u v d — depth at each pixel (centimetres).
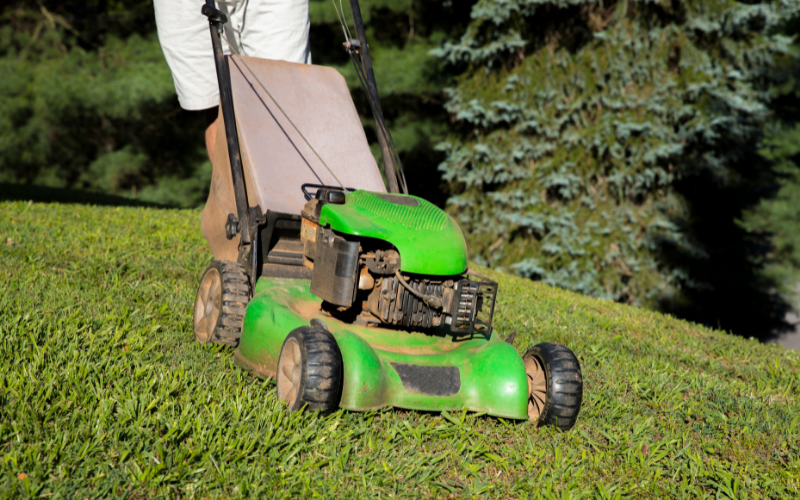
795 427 451
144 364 397
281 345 382
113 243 724
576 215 1416
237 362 416
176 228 870
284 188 480
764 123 1385
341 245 382
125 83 1739
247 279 444
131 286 573
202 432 317
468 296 391
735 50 1355
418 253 376
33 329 423
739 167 1459
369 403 354
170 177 2019
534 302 780
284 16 590
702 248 1395
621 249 1405
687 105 1338
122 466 293
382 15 1830
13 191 1145
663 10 1370
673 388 500
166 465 295
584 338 627
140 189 2078
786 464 388
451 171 1519
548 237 1412
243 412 346
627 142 1362
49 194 1170
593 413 424
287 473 300
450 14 1666
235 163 469
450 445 356
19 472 277
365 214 394
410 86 1677
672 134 1339
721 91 1334
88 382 362
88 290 545
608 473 350
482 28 1476
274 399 364
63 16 2166
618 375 517
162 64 1800
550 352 390
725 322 1652
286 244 484
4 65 1867
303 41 607
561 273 1370
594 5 1450
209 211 555
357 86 1681
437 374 381
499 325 623
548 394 378
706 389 515
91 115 1872
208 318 460
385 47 1831
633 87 1400
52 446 295
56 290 525
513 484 329
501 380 379
